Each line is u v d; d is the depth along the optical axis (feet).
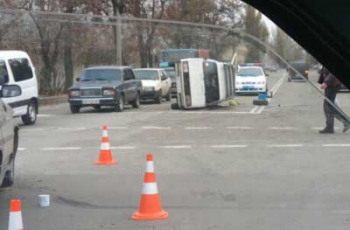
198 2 61.41
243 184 32.53
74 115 80.94
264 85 84.23
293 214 25.82
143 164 40.24
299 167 37.65
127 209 27.48
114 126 65.77
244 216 25.68
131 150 47.14
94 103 83.71
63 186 32.89
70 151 47.14
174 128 62.28
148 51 74.43
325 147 45.80
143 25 25.12
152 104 102.27
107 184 33.32
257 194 29.91
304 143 47.98
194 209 27.09
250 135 54.54
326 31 15.70
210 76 81.61
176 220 25.26
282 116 61.98
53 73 89.35
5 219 25.43
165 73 111.14
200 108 81.76
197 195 29.94
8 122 30.25
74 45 79.92
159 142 51.75
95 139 54.70
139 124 67.41
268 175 35.12
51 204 28.60
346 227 23.62
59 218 25.94
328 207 26.91
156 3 91.45
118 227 24.36
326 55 16.05
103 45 75.72
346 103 20.22
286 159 40.91
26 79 68.54
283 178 34.06
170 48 38.58
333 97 19.44
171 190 31.17
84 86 84.23
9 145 29.99
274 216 25.57
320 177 34.12
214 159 41.81
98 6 101.09
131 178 35.12
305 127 52.95
